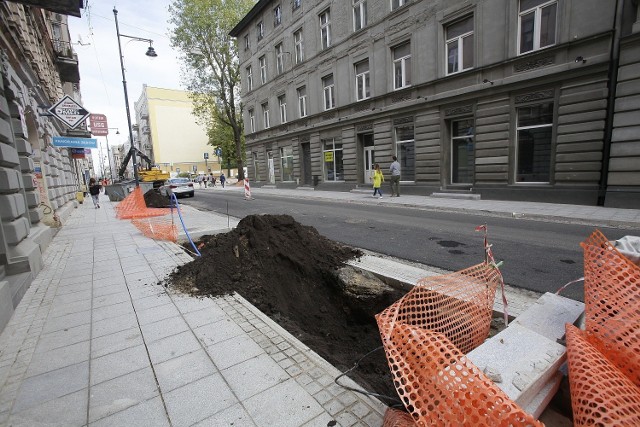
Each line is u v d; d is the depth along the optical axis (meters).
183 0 28.70
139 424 2.13
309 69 21.00
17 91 7.59
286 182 25.16
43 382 2.59
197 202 18.14
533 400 1.71
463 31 12.89
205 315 3.66
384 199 14.25
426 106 14.16
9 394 2.45
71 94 31.53
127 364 2.79
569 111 10.07
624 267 2.11
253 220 5.71
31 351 3.03
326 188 21.02
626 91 8.85
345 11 17.81
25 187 7.39
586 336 1.99
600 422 1.37
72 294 4.41
